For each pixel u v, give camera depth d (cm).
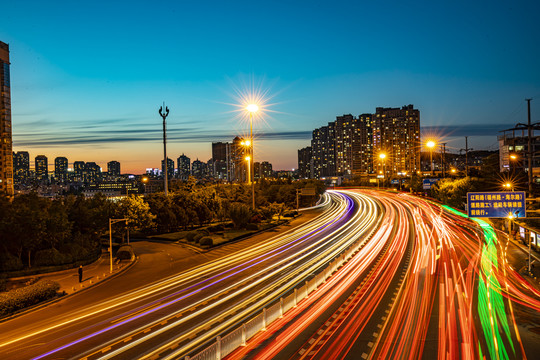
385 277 3200
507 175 8006
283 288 3044
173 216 6731
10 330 2398
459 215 7588
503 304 2458
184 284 3384
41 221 4291
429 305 2452
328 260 4069
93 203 5644
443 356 1725
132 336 2172
